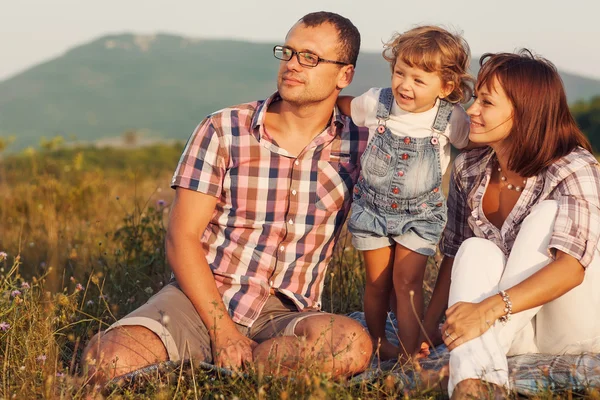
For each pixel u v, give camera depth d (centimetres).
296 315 349
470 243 328
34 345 340
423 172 371
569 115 338
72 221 715
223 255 372
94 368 315
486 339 298
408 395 293
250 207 370
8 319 359
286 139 372
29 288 399
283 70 362
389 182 372
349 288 468
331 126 377
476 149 370
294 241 372
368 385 318
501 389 286
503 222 358
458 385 288
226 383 315
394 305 412
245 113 374
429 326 378
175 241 359
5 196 835
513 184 352
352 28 372
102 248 536
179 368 323
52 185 817
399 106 369
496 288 316
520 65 330
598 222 316
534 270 313
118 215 767
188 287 349
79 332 389
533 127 328
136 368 320
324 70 359
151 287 485
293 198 370
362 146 383
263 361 321
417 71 357
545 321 332
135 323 331
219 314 344
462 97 369
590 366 309
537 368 309
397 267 379
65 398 291
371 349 335
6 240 652
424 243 374
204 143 370
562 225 312
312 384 285
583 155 332
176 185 367
